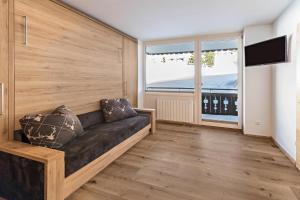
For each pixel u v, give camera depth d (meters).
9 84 1.91
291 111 2.60
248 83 3.67
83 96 2.96
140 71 4.91
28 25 2.07
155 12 2.91
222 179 2.11
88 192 1.86
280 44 2.73
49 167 1.45
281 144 2.99
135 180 2.09
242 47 3.98
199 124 4.52
